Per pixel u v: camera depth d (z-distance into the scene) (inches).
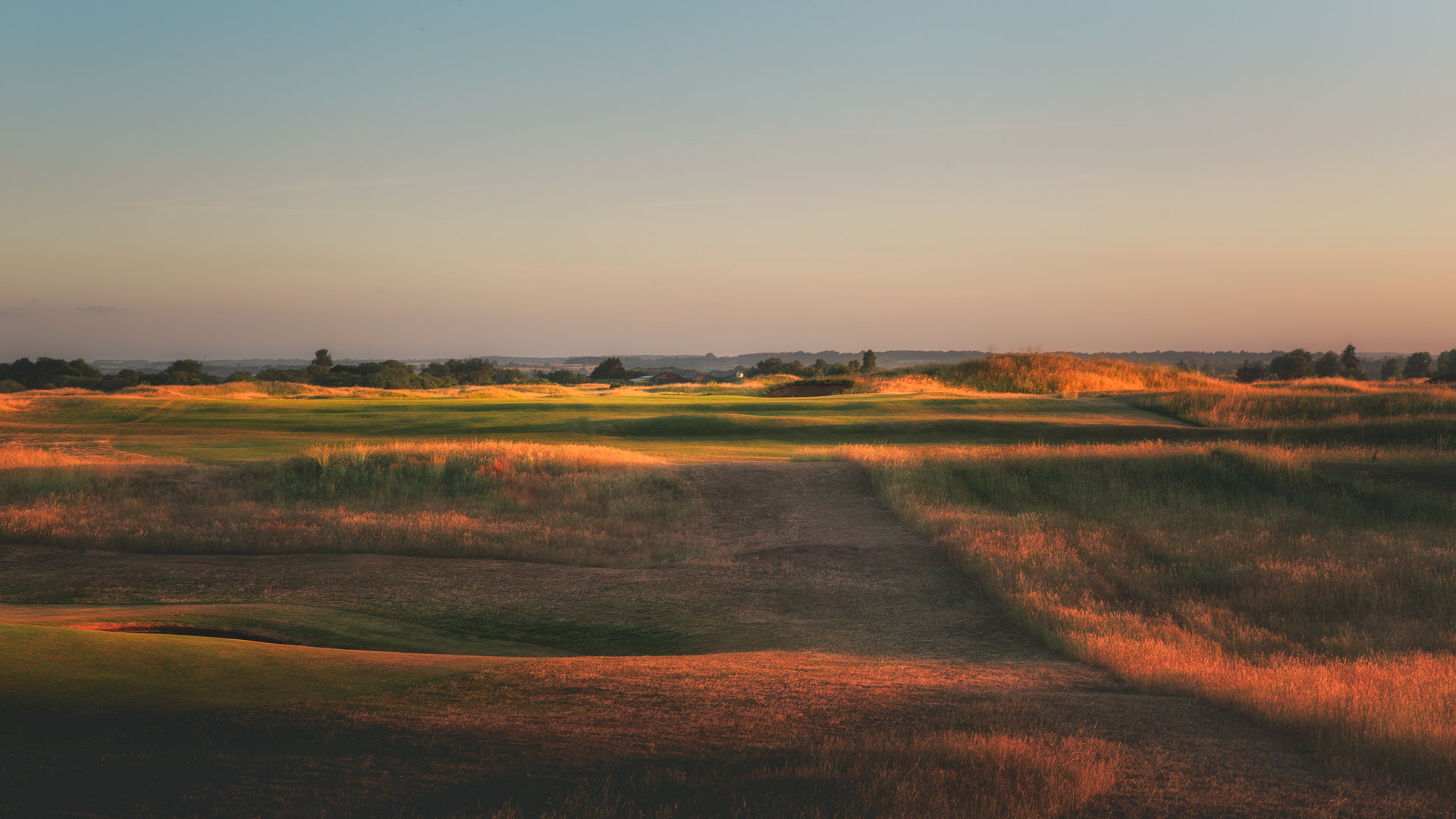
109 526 730.8
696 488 912.3
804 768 208.2
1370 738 250.4
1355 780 221.1
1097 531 714.2
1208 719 289.1
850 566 646.5
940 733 247.1
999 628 503.2
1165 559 642.8
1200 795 203.3
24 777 184.1
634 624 510.6
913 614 533.3
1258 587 570.6
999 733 250.7
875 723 261.7
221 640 347.3
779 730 250.4
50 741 208.8
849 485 923.4
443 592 572.7
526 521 781.3
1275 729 275.7
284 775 194.9
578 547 697.6
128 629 450.0
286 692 272.2
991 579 579.8
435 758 212.4
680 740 236.5
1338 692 317.1
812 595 574.2
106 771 191.0
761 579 612.7
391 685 292.0
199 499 862.5
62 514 770.8
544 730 242.8
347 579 599.2
